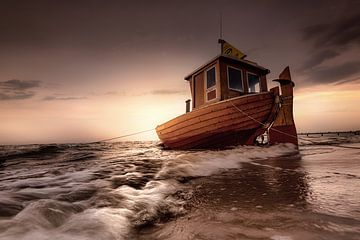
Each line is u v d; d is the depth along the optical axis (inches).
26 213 92.4
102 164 304.0
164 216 100.3
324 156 304.3
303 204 102.7
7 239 71.4
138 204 115.5
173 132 435.2
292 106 445.4
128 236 79.7
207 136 382.9
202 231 80.2
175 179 184.5
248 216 92.0
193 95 453.7
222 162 268.4
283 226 79.0
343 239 66.5
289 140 446.3
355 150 398.0
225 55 376.2
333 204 100.3
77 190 147.3
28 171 270.1
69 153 651.5
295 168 210.8
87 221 89.6
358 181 144.0
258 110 348.2
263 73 435.8
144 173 216.4
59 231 80.1
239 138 384.8
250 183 158.7
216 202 116.0
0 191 148.3
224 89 377.7
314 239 67.4
